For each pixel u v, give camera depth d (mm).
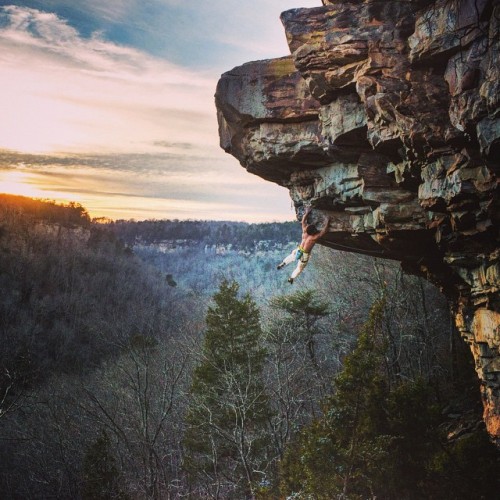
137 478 24703
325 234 16000
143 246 115250
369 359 14422
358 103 12531
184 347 33281
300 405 24688
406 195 12875
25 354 39250
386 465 13891
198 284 85438
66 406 32500
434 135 10641
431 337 30812
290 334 29266
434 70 11039
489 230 11094
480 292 12805
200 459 26547
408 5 11617
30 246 86938
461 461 13891
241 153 16266
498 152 9422
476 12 9656
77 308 67250
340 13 12234
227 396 24516
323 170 15070
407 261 16281
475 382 24125
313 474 13992
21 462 29641
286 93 14578
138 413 28250
